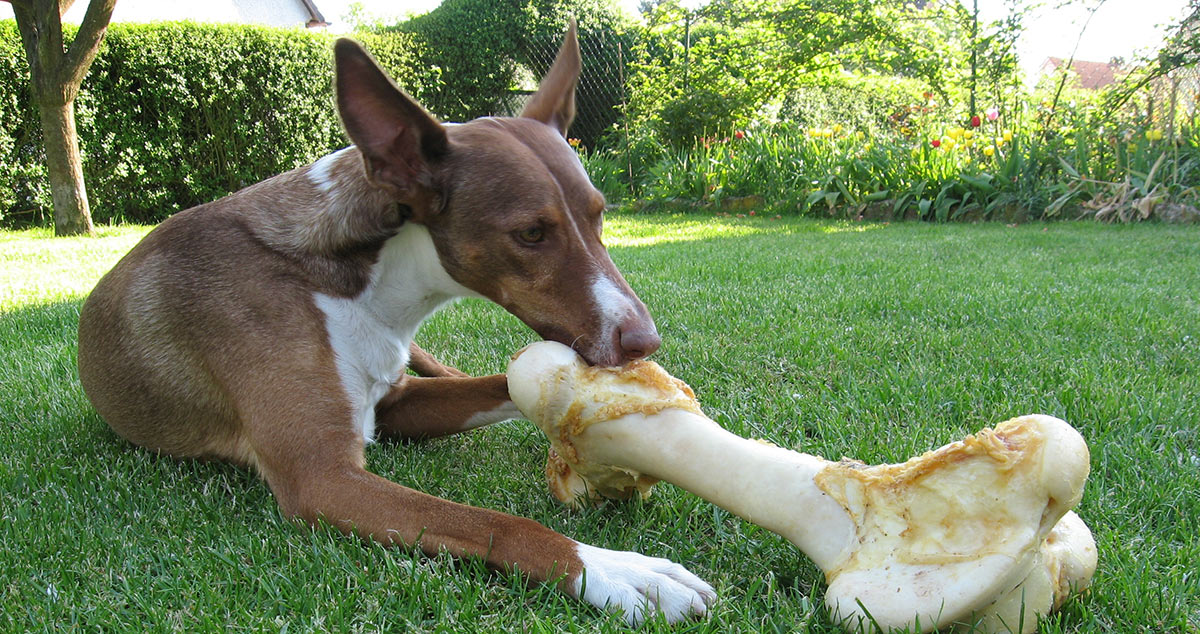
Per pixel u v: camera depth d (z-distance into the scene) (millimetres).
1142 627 765
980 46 4309
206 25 4164
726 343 1422
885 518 760
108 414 1082
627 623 772
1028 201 3461
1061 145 3611
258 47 4309
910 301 1704
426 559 838
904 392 1197
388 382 1045
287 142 4449
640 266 2285
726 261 2355
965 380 1239
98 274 2346
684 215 4082
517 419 1105
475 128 1005
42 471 1021
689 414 839
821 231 3246
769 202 4082
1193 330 1469
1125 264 2246
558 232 961
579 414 850
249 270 992
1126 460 999
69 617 794
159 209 4273
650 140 4738
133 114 4074
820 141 4117
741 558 855
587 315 940
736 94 4809
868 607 737
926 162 3697
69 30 3896
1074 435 723
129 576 834
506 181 963
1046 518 725
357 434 952
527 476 1019
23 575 839
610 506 940
